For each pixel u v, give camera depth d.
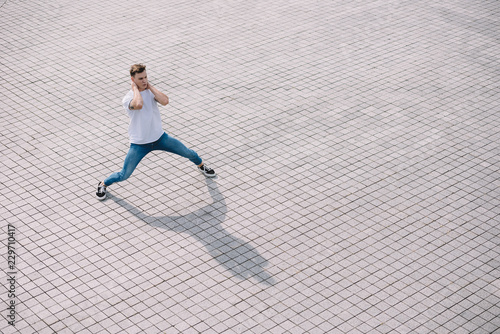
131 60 11.30
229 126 9.45
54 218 7.66
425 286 6.69
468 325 6.22
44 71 10.95
